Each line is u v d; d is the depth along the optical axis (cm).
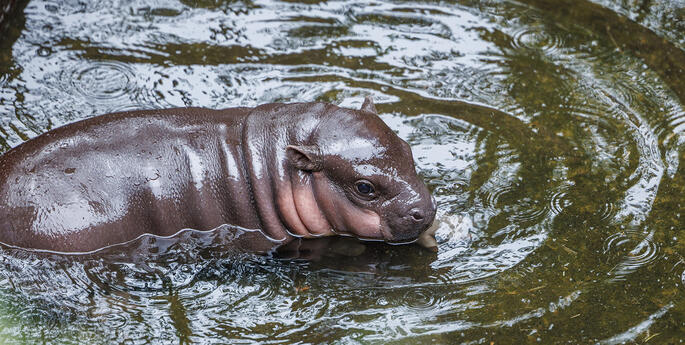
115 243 1095
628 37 1673
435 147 1345
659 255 1143
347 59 1580
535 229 1188
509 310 1046
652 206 1240
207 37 1627
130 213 1098
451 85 1519
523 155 1342
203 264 1105
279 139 1133
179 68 1521
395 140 1121
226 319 1026
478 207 1223
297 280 1094
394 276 1103
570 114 1452
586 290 1080
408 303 1059
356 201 1115
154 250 1110
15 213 1054
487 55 1616
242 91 1460
